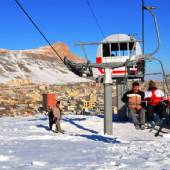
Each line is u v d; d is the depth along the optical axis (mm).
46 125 20312
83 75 15469
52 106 17359
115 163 7504
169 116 14273
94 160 8031
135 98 12719
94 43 15711
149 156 8477
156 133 14531
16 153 9336
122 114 22469
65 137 13844
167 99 13852
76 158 8367
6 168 7059
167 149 9766
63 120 22844
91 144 11523
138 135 14898
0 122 23594
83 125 19844
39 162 7512
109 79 15289
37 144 11594
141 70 18109
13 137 14039
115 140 12500
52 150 9953
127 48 22672
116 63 15195
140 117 12773
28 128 18766
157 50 13711
